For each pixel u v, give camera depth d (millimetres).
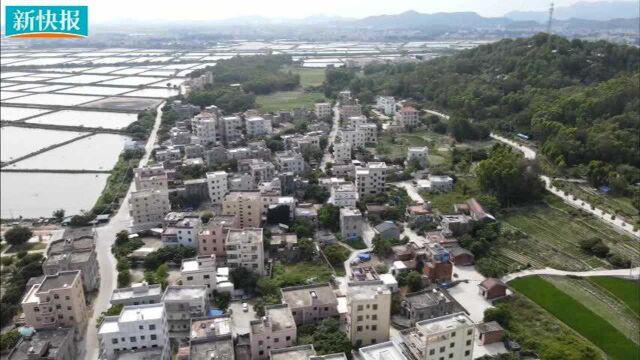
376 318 153375
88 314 177625
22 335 156625
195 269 181000
